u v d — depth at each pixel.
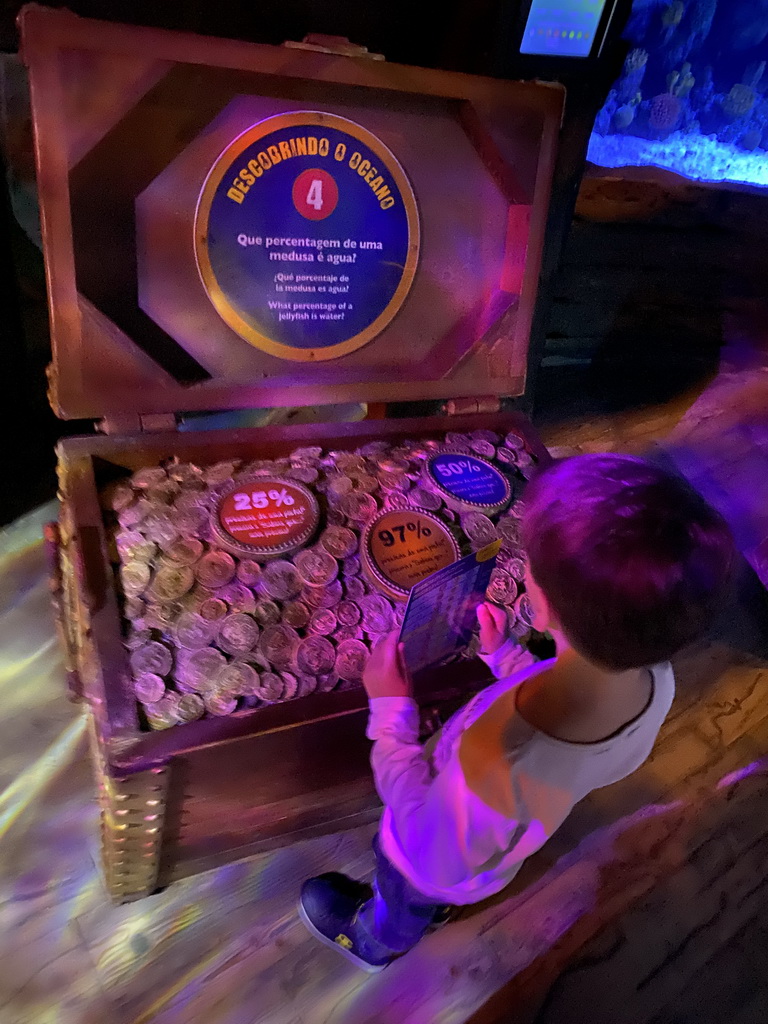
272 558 1.13
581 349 3.12
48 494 2.00
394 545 1.18
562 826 1.49
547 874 1.41
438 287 1.34
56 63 0.92
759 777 1.65
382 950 1.16
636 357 3.21
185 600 1.07
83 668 1.11
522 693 0.72
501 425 1.47
